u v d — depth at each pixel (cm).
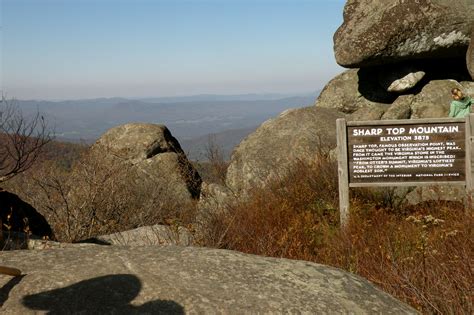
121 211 1043
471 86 1333
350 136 781
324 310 234
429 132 762
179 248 287
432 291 405
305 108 1348
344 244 626
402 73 1375
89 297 224
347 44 1360
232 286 242
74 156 1164
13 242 597
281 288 246
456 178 764
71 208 1005
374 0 1380
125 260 262
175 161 1420
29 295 225
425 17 1270
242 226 733
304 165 985
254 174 1167
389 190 876
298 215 774
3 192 873
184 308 222
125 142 1473
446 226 656
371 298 255
